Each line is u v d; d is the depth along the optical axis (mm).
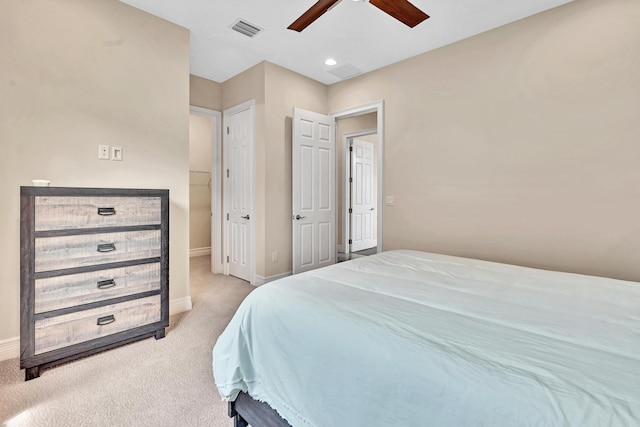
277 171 3561
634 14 2021
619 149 2100
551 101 2354
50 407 1491
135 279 2078
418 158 3154
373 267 1792
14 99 1895
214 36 2834
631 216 2072
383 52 3100
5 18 1859
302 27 2213
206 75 3799
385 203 3441
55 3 2027
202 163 5523
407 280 1507
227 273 4105
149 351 2043
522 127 2496
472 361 778
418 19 2148
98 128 2215
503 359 780
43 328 1729
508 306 1156
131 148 2375
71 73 2094
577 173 2262
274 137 3508
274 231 3551
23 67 1919
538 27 2398
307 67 3502
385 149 3434
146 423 1402
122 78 2322
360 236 5812
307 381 1042
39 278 1712
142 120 2430
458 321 1008
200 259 5199
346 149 5438
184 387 1668
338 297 1223
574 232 2287
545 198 2406
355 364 924
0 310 1895
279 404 1128
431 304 1171
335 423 950
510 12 2402
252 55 3229
